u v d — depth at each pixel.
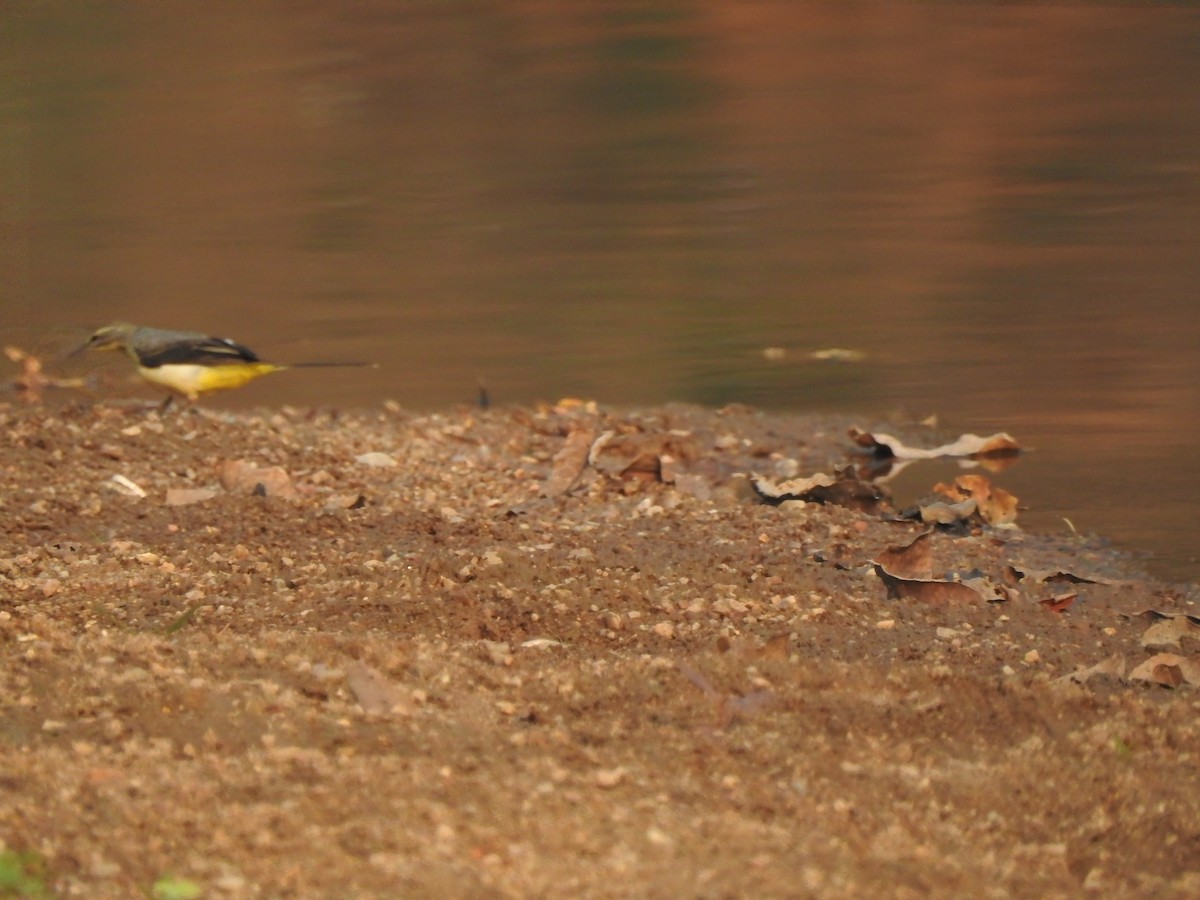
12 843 5.67
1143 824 6.59
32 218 27.12
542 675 7.71
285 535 10.75
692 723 7.16
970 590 9.55
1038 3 47.56
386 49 43.56
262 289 21.45
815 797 6.45
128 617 8.79
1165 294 19.50
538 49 43.38
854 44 43.41
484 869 5.60
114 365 17.23
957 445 13.56
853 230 24.55
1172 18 45.75
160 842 5.73
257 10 47.72
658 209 26.86
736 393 15.91
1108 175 28.52
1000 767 6.91
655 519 11.43
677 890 5.52
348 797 6.10
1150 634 8.98
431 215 26.89
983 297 19.77
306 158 32.41
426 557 10.09
